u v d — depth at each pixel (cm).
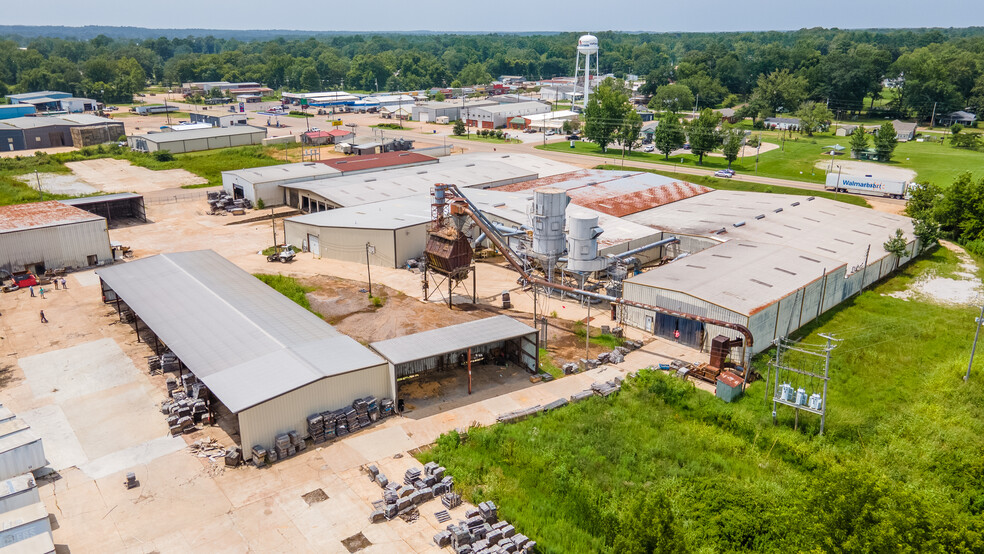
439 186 6888
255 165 14362
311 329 5347
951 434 4531
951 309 6981
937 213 9712
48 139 16900
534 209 6969
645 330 6362
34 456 4022
